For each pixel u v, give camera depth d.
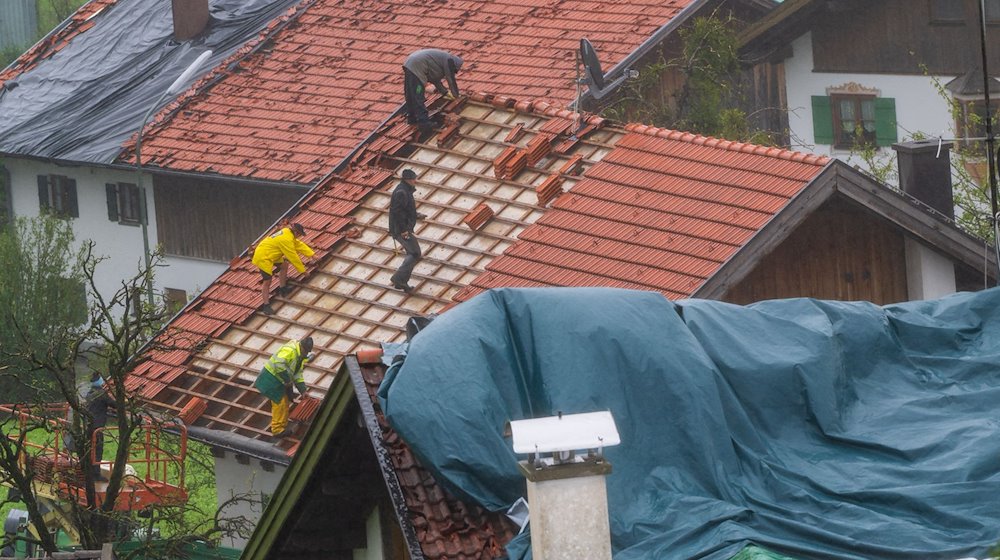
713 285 46.12
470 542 22.91
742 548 21.00
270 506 28.36
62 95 95.38
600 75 60.69
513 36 77.75
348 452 26.83
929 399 24.84
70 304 78.62
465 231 54.75
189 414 52.88
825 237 49.84
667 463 23.17
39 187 94.75
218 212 83.88
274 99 83.12
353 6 89.25
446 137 59.97
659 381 23.67
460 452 23.05
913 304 27.61
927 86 75.00
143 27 99.75
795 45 77.94
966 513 21.81
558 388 23.53
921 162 50.47
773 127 78.69
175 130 84.31
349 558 30.50
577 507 19.34
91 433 48.41
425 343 24.02
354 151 61.97
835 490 22.61
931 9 74.75
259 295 57.09
